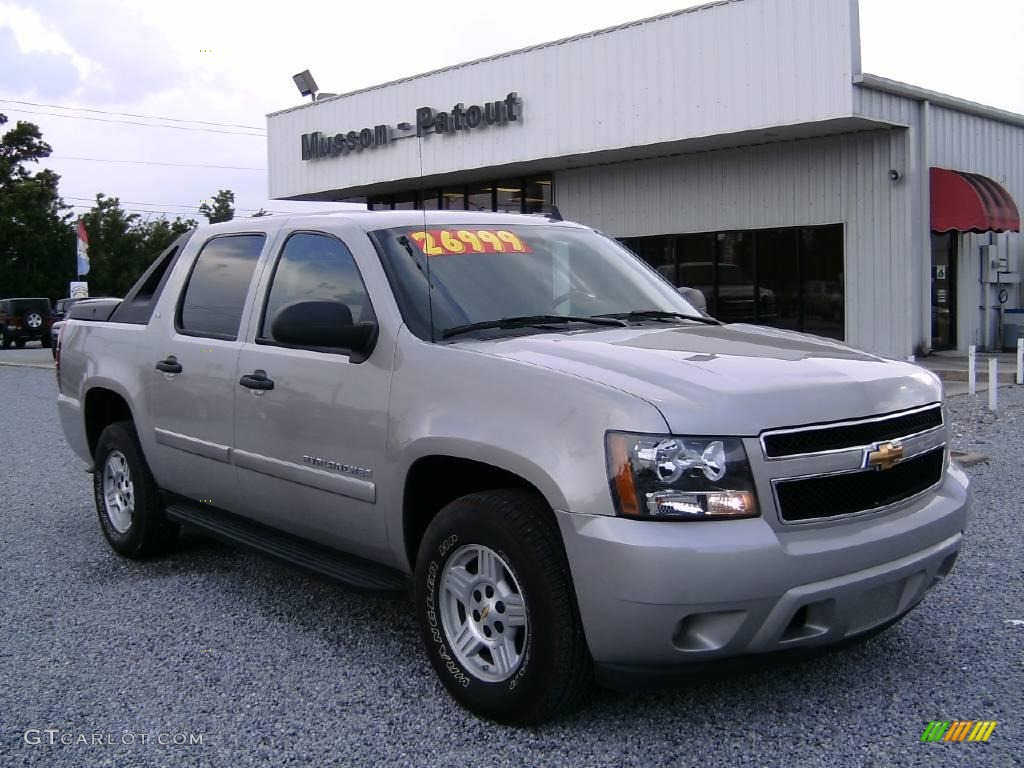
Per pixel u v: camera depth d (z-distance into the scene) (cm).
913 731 360
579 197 2280
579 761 343
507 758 346
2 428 1238
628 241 2191
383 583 424
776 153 1917
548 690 349
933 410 396
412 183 2483
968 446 933
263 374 470
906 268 1756
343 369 429
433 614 387
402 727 372
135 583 559
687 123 1848
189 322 544
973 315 1961
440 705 391
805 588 332
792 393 349
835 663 423
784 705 383
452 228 474
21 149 5472
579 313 459
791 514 338
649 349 390
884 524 360
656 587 318
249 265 518
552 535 348
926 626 464
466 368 381
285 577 568
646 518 325
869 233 1798
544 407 351
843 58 1620
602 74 1978
